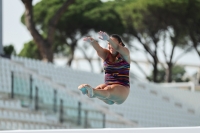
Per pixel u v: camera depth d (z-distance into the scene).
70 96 49.44
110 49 15.75
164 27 76.56
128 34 79.88
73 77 53.09
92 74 56.25
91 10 80.69
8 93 43.56
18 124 42.41
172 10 74.56
